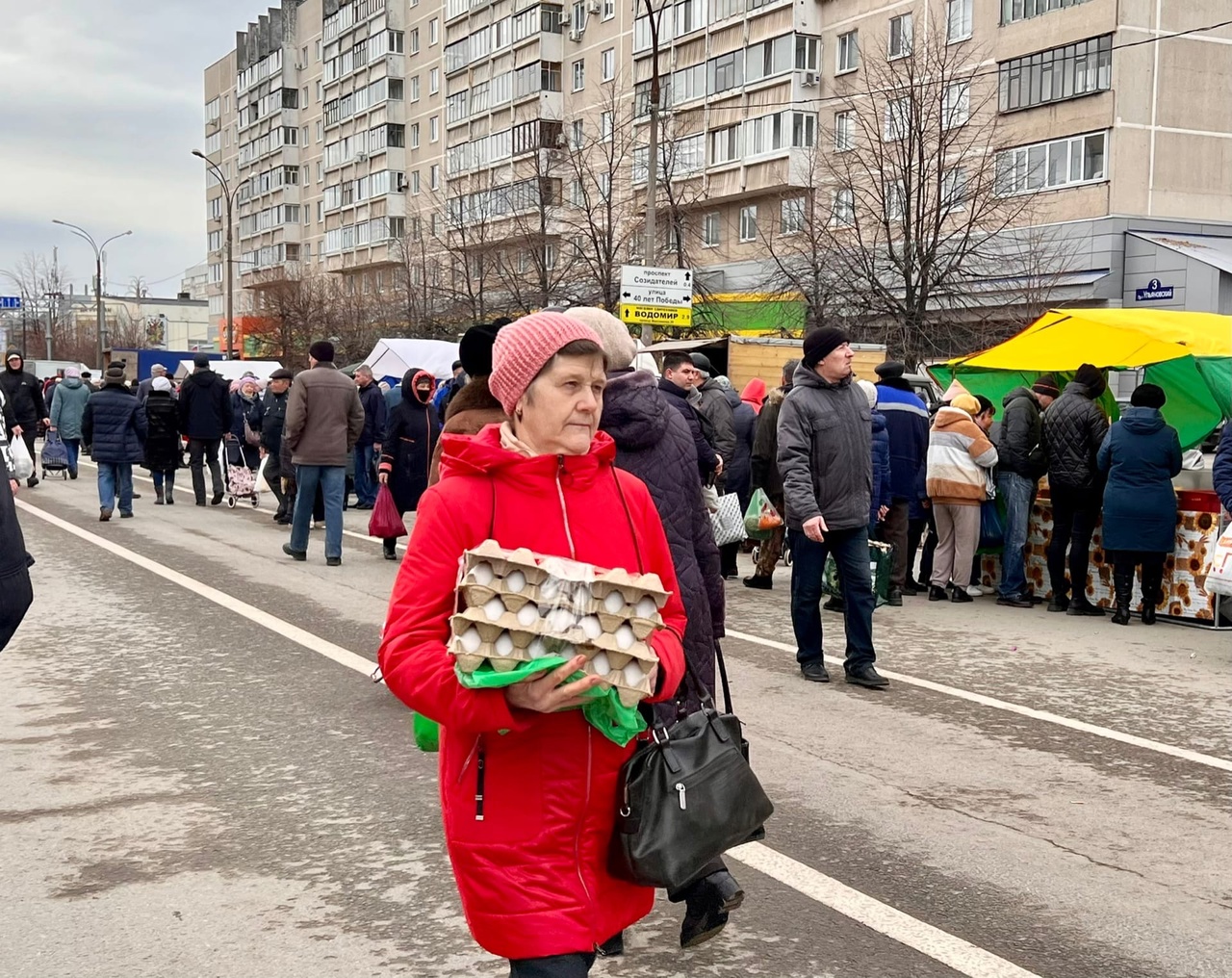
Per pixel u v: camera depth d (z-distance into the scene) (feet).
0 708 20.95
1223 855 14.90
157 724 19.97
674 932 12.41
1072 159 101.24
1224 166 102.01
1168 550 30.63
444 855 14.35
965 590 35.17
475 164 184.96
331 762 17.90
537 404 8.25
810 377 22.98
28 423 66.54
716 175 137.08
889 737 19.97
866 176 106.32
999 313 94.07
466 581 7.19
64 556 39.06
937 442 34.78
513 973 7.86
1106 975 11.53
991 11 107.55
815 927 12.51
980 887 13.69
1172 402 36.11
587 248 124.77
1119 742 19.99
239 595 32.27
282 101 264.72
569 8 168.55
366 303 178.70
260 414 60.90
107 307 383.45
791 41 126.31
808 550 23.68
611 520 8.32
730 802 8.59
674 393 20.38
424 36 209.77
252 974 11.38
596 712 7.70
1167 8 98.78
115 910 12.81
